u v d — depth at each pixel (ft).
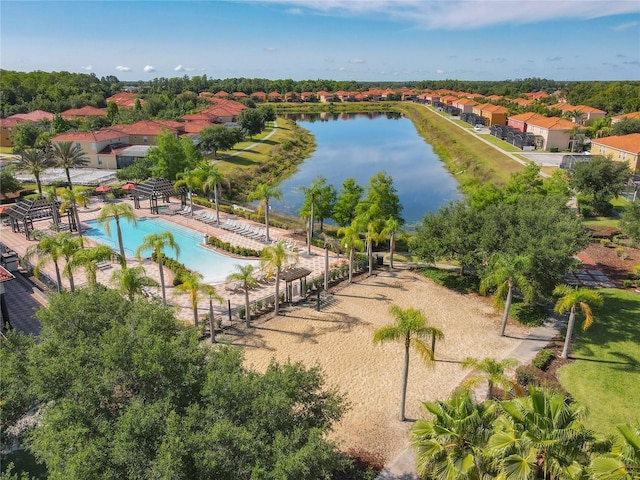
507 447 48.16
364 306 119.34
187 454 44.68
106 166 282.36
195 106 521.24
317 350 98.63
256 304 115.55
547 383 83.71
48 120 367.86
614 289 125.18
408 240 141.38
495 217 123.54
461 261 125.39
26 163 204.33
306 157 365.81
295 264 132.77
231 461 45.62
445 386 86.53
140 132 309.42
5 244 163.12
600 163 191.21
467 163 308.19
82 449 43.57
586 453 48.67
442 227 130.00
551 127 322.14
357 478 65.10
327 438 73.05
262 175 289.94
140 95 602.85
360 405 81.35
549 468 48.37
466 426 52.80
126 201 217.56
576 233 114.01
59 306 65.46
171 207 209.26
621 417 77.15
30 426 57.41
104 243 166.71
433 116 565.53
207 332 105.60
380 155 372.99
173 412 46.37
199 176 197.88
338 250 156.87
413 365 93.25
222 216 198.18
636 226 139.85
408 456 69.97
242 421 51.34
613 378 87.20
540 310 114.21
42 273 134.92
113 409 52.42
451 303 120.98
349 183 171.53
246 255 155.02
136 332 59.36
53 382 52.21
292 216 217.97
